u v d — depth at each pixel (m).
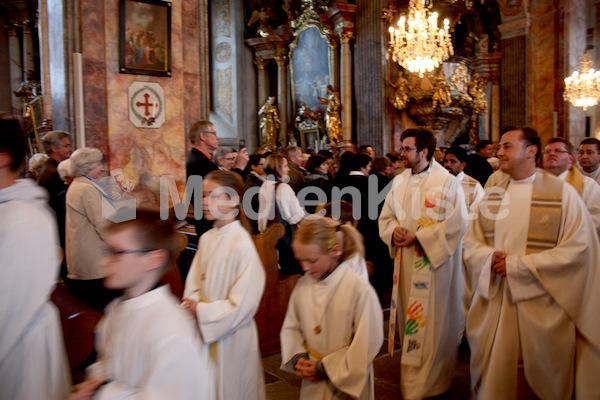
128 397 1.33
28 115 15.26
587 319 2.53
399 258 3.37
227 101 15.91
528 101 14.20
